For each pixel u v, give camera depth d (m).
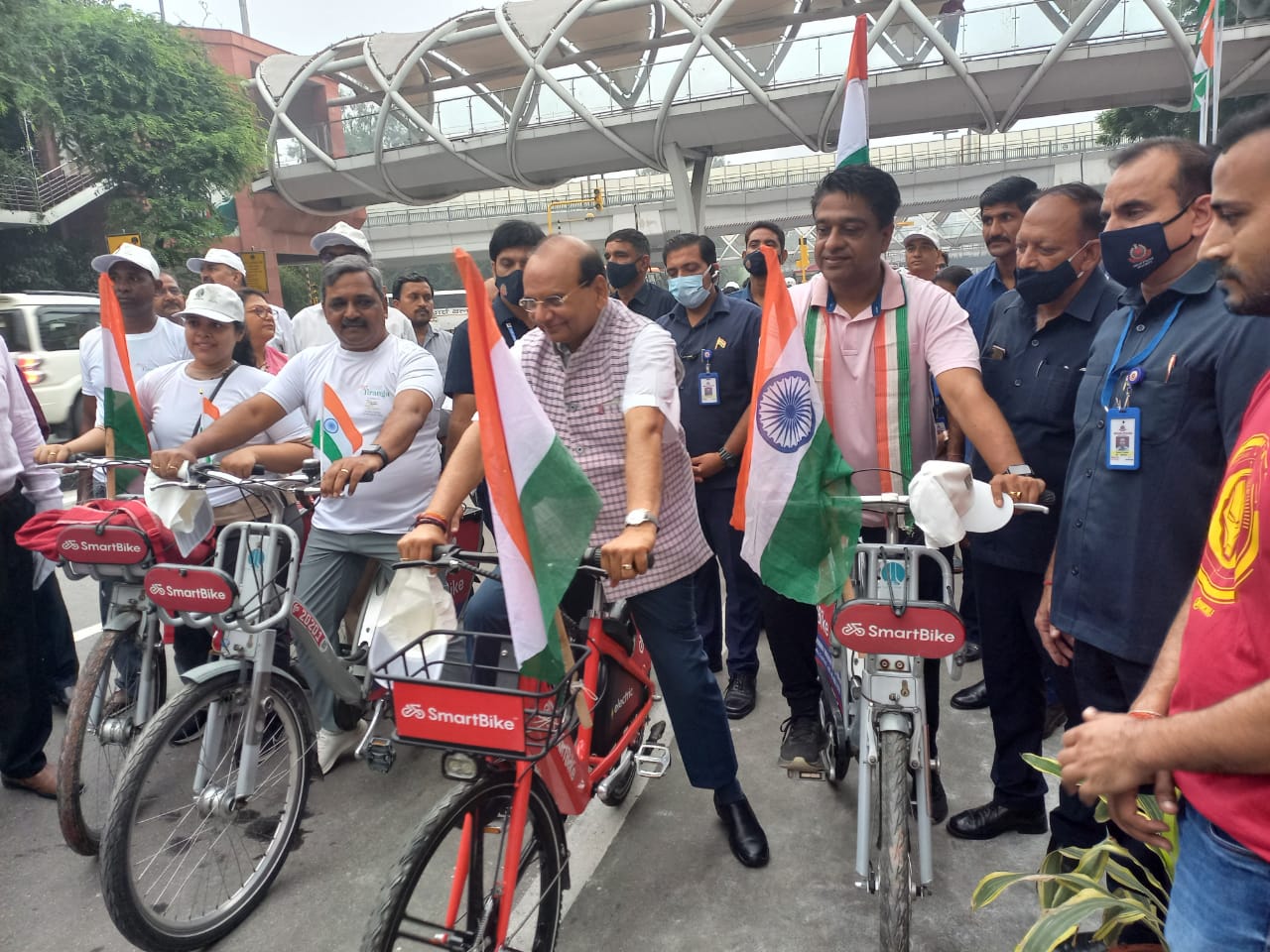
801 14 22.98
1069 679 2.49
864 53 2.86
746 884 2.71
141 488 3.47
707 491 4.00
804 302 2.78
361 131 31.25
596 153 26.50
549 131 25.69
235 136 21.47
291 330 6.14
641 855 2.87
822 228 2.56
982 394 2.47
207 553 3.00
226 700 2.65
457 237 38.28
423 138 28.28
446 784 3.36
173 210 20.58
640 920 2.55
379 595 3.28
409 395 3.00
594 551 1.98
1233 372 1.75
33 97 17.44
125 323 4.09
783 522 2.30
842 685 2.71
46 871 2.91
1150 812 1.69
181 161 20.39
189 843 2.89
